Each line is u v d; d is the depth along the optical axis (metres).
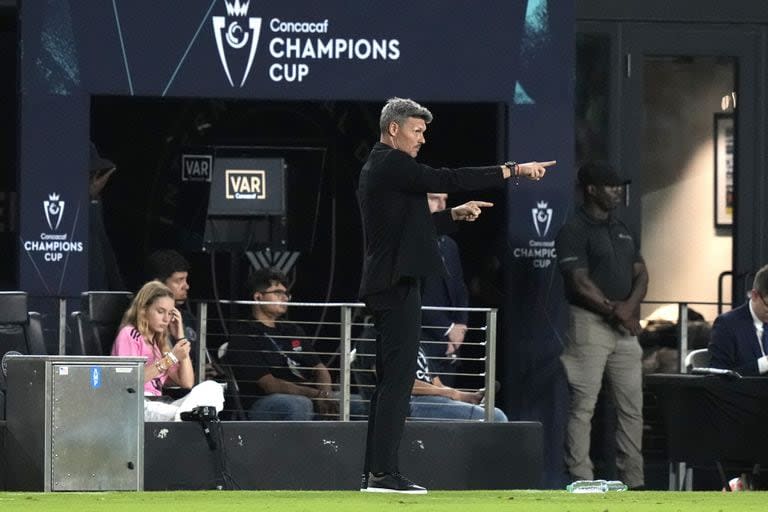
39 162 45.91
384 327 33.50
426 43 47.09
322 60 46.72
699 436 39.09
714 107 51.75
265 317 44.09
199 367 42.28
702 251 51.91
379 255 33.47
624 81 51.28
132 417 37.25
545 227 48.00
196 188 51.94
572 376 47.38
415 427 41.66
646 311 51.78
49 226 45.94
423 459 41.66
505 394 48.03
